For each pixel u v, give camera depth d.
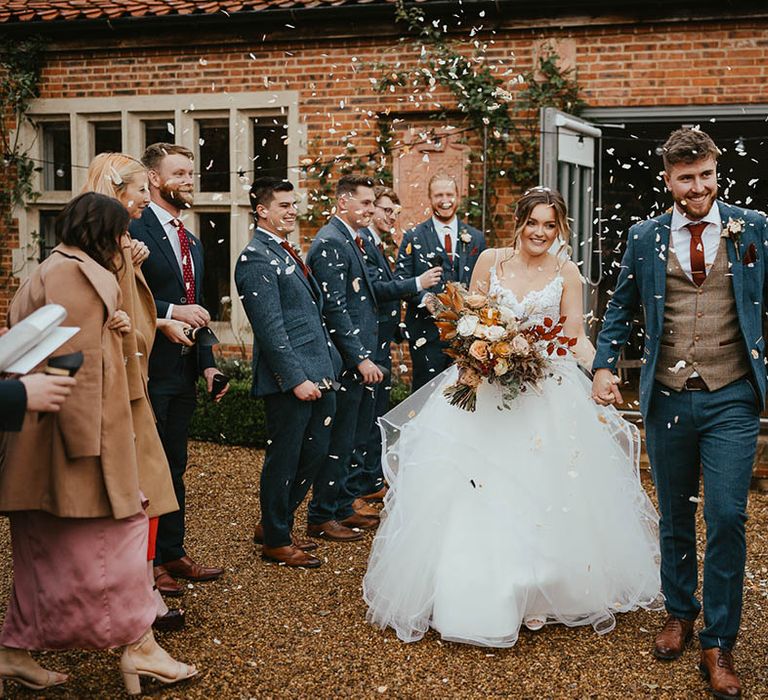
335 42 8.43
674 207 3.63
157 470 3.64
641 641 3.85
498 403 4.00
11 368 2.61
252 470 6.95
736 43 7.61
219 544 5.15
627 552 4.14
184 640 3.80
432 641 3.85
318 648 3.76
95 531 3.15
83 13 8.75
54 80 9.09
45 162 9.35
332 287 5.19
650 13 7.72
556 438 3.96
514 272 4.31
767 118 7.59
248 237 8.86
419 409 4.41
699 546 5.09
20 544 3.20
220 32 8.62
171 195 4.42
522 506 3.85
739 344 3.52
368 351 5.50
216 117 8.84
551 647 3.79
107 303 3.08
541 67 7.98
